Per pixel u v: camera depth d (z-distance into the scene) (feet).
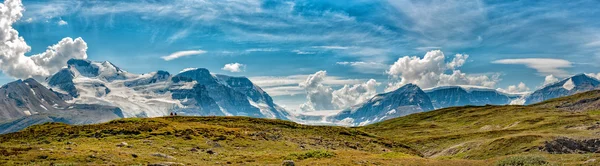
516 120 483.92
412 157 184.96
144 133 204.23
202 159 154.51
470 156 273.13
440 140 374.43
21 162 119.65
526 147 258.37
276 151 192.03
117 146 167.94
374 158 164.96
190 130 217.77
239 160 152.87
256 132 243.60
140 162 130.93
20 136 192.65
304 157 164.66
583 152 255.50
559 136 277.44
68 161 124.77
